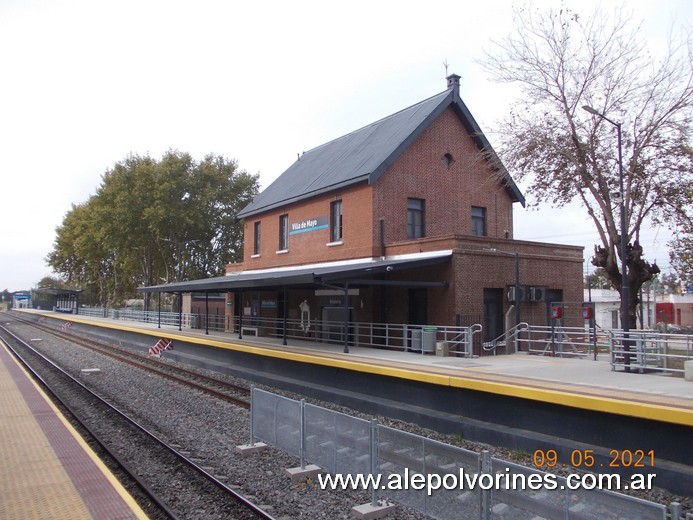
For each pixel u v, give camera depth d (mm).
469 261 18891
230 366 21406
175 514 7352
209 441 11188
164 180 48219
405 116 25562
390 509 7383
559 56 17938
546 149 18344
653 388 10461
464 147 24672
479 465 5980
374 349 19344
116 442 11070
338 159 26547
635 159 16891
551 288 21422
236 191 53906
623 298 13883
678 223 18016
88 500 6926
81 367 23156
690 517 7168
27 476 7848
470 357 16281
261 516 7246
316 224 25031
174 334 28297
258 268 30141
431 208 23234
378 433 7504
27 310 94938
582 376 12320
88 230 58875
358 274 16688
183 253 51688
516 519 5656
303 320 25734
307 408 9031
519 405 10906
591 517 5129
